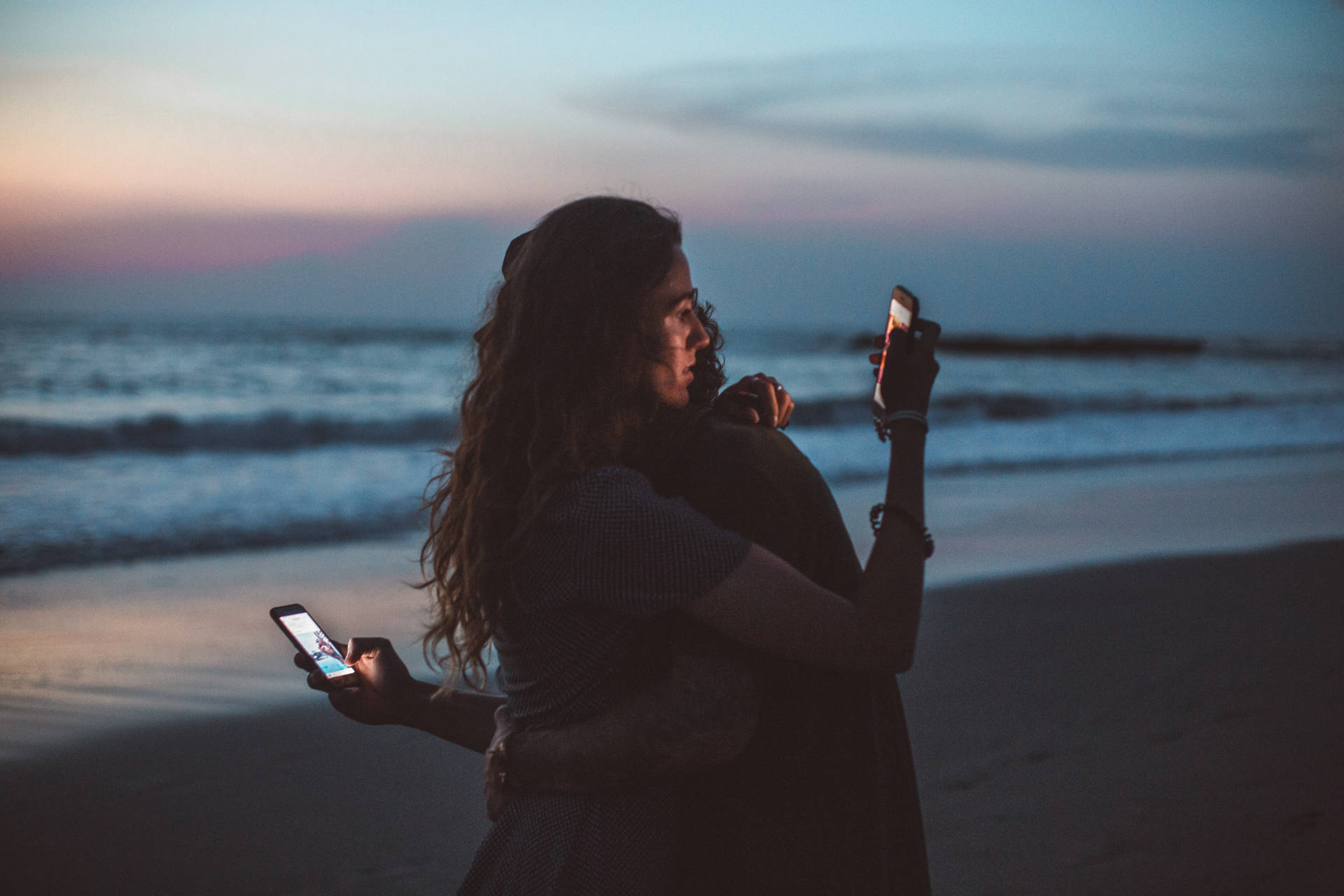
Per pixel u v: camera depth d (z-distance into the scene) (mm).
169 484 11344
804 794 1267
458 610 1450
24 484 11211
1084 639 5207
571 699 1295
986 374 41031
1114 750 3623
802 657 1183
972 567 7355
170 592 6844
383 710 1691
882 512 1246
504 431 1329
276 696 4684
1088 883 2684
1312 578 6516
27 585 7012
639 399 1322
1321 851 2771
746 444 1276
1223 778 3309
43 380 25719
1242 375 42938
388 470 12664
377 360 34688
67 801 3525
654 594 1191
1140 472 13781
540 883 1273
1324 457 15719
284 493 10805
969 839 2973
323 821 3350
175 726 4281
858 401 20547
